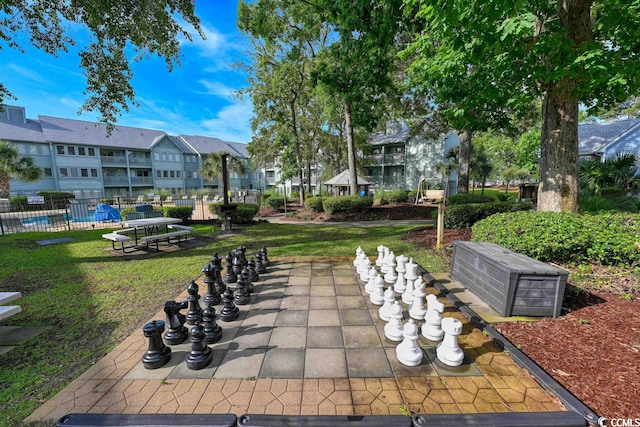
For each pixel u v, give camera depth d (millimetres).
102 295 3844
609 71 3771
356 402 1817
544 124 5164
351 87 9469
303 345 2506
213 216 14672
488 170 24828
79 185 27062
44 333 2863
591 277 3635
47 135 25375
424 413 1694
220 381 2045
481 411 1712
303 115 21828
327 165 26391
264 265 4641
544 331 2654
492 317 2959
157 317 3164
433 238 6934
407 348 2229
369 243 6973
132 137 31625
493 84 5090
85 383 2045
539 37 4121
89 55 6961
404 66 12203
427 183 23375
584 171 10422
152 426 1620
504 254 3480
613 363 2150
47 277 4641
